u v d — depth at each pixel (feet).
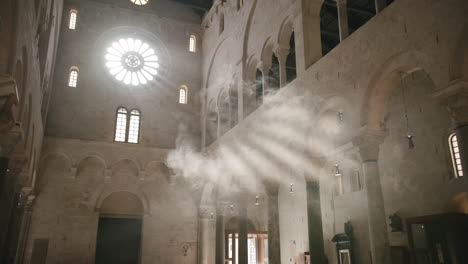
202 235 104.99
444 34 39.63
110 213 103.40
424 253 60.13
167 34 119.55
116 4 115.34
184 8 122.93
